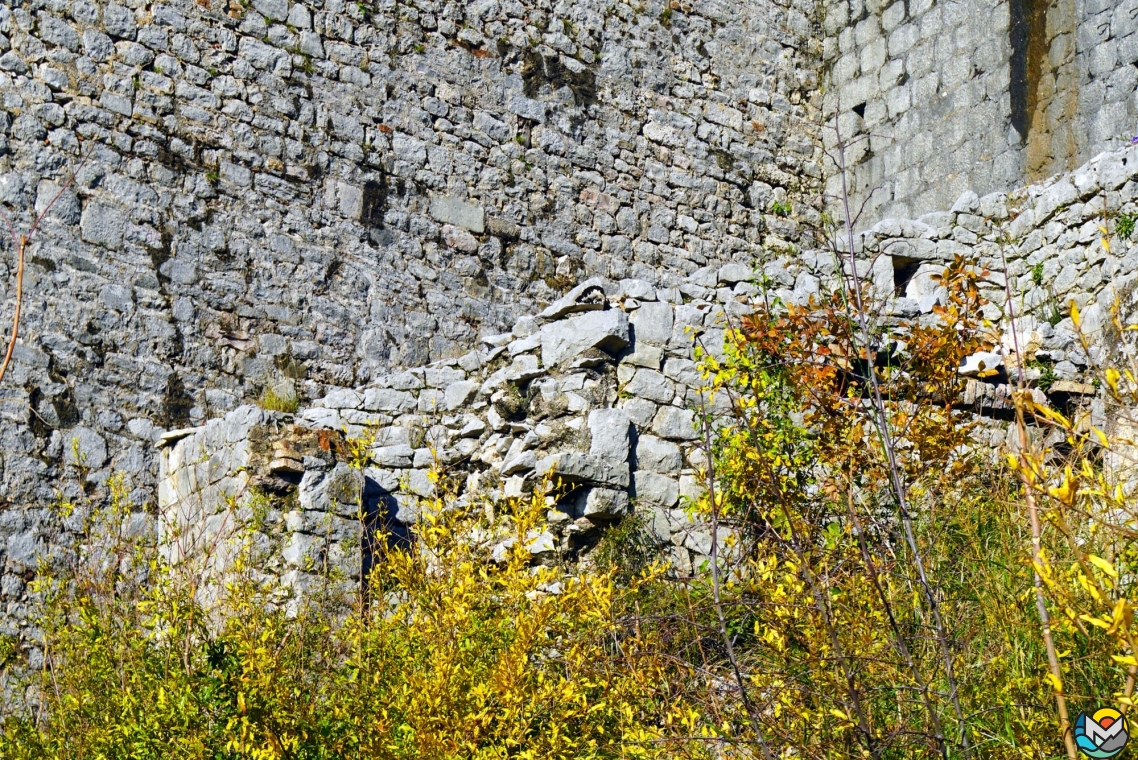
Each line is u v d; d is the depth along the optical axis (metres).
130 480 9.60
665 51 14.20
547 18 13.38
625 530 8.35
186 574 7.35
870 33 14.87
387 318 11.47
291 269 11.02
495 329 12.12
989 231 12.05
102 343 9.88
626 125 13.70
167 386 10.09
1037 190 11.91
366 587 7.85
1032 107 13.01
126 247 10.21
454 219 12.18
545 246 12.74
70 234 9.97
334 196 11.47
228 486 8.56
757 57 14.91
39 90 10.16
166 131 10.67
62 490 9.35
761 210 14.45
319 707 5.80
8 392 9.34
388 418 9.55
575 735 5.74
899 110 14.39
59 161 10.09
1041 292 11.60
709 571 7.71
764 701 5.41
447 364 9.68
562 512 8.43
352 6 12.05
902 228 11.86
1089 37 12.55
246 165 11.02
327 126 11.59
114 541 8.80
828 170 14.98
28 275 9.70
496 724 5.52
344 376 11.06
